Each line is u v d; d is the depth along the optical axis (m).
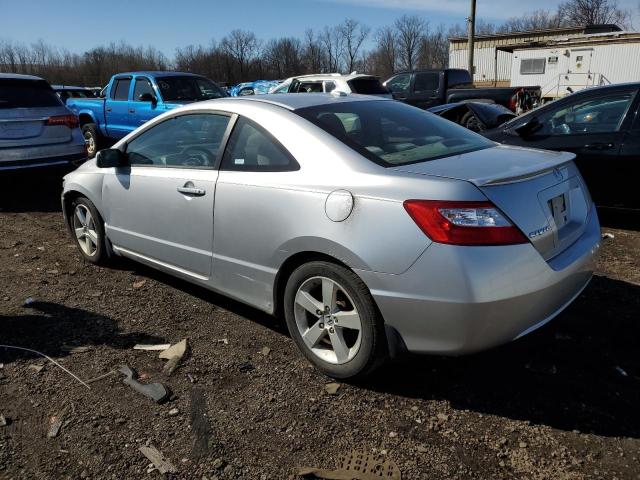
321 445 2.58
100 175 4.55
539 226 2.72
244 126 3.47
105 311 4.01
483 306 2.52
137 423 2.73
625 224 6.12
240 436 2.64
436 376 3.13
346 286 2.87
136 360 3.32
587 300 4.08
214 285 3.67
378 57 65.75
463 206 2.55
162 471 2.41
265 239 3.20
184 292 4.37
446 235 2.53
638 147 5.52
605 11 57.16
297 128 3.21
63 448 2.56
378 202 2.71
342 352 2.99
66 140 7.81
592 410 2.80
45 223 6.63
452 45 42.19
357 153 2.99
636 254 5.11
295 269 3.13
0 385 3.06
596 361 3.25
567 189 3.09
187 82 11.18
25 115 7.34
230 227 3.41
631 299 4.09
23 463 2.46
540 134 6.25
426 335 2.67
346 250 2.79
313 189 2.96
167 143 4.01
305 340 3.17
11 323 3.80
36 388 3.03
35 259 5.20
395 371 3.18
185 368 3.23
